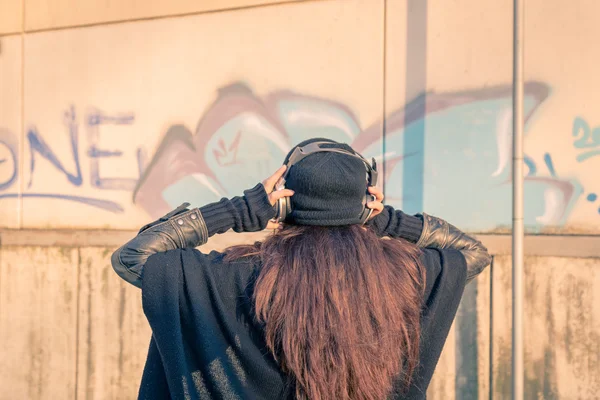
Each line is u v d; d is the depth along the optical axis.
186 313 1.11
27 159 3.70
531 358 2.67
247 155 3.20
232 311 1.12
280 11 3.14
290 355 1.04
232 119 3.23
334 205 1.13
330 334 1.03
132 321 3.39
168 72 3.37
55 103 3.64
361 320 1.05
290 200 1.17
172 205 3.35
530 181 2.71
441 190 2.86
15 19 3.72
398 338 1.08
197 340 1.10
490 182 2.77
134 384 3.37
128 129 3.46
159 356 1.25
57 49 3.64
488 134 2.78
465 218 2.82
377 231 1.27
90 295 3.49
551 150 2.67
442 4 2.87
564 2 2.66
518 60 2.34
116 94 3.49
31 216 3.68
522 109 2.34
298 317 1.04
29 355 3.63
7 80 3.72
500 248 2.74
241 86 3.22
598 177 2.60
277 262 1.10
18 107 3.71
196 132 3.31
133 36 3.46
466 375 2.79
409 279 1.13
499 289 2.74
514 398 2.35
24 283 3.65
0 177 3.72
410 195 2.92
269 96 3.16
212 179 3.27
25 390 3.63
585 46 2.63
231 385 1.08
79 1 3.58
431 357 1.17
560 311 2.63
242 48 3.22
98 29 3.54
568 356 2.62
